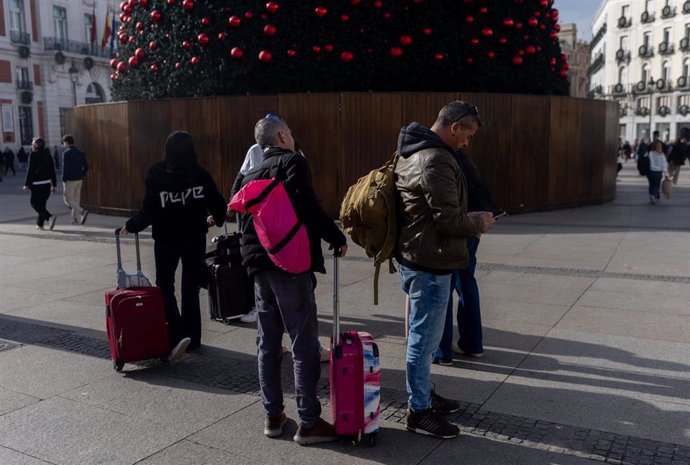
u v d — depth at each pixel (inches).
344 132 443.2
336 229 138.0
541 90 492.4
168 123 474.0
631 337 202.1
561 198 510.0
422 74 449.1
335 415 136.4
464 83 458.6
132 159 494.9
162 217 186.7
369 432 136.7
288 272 135.9
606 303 241.0
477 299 186.4
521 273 293.0
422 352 139.0
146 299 180.7
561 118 495.5
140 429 146.8
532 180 487.5
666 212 498.9
